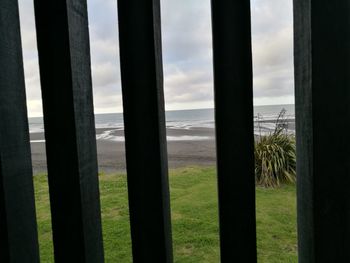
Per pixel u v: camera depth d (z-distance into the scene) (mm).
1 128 805
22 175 893
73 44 853
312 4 807
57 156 868
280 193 2740
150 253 925
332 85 820
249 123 883
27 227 917
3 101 812
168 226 991
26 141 919
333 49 812
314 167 840
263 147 3217
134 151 901
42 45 840
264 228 1972
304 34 864
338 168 836
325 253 853
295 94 968
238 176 896
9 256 824
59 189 878
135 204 918
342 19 807
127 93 885
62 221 888
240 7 854
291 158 3170
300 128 939
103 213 2193
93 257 950
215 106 884
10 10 845
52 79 846
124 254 1650
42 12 832
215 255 1686
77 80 873
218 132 887
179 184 3104
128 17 864
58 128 859
